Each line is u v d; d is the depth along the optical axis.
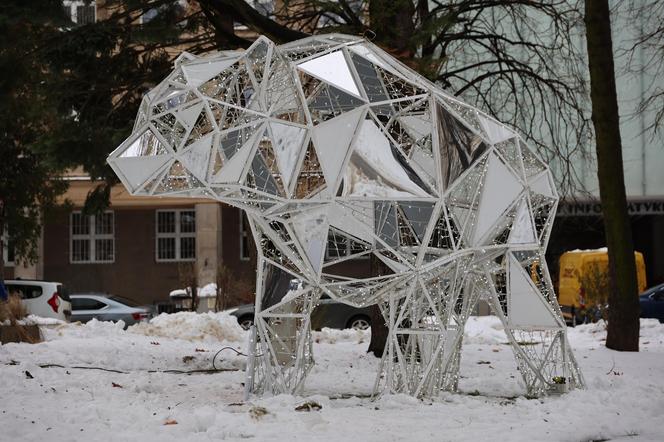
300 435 10.77
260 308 14.00
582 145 29.03
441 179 13.35
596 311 34.84
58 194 43.03
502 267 15.52
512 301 15.27
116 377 17.59
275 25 21.97
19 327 24.88
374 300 14.31
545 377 16.98
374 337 23.14
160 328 29.41
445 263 13.88
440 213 13.59
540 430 11.37
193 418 11.62
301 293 13.73
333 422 11.73
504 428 11.55
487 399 14.92
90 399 14.22
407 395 13.54
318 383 17.27
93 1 23.48
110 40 21.73
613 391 14.76
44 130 38.03
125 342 25.42
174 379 17.52
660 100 42.84
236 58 13.84
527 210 15.08
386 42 21.36
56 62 21.69
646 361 20.72
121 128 22.44
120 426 11.46
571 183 27.97
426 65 21.45
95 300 39.91
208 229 52.97
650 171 46.97
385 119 14.93
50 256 56.56
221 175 13.02
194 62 14.25
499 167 14.51
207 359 21.41
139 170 13.78
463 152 13.77
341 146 12.96
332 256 14.79
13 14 20.72
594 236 57.66
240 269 55.16
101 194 24.70
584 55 36.16
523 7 29.27
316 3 23.09
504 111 31.42
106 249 56.78
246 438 10.62
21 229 41.81
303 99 13.05
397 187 13.07
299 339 14.08
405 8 21.95
